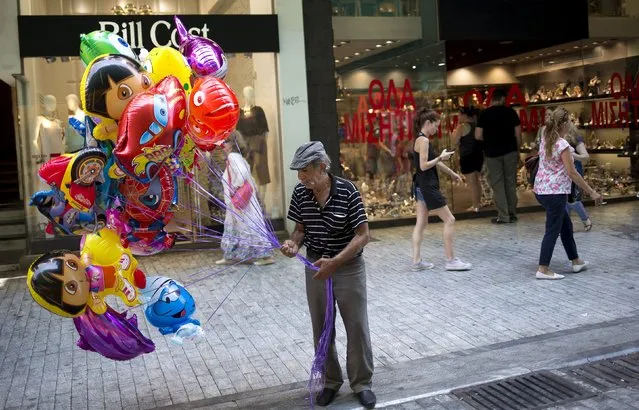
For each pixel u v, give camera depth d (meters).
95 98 4.16
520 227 11.81
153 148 4.19
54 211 4.40
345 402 4.86
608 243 9.90
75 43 10.20
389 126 12.31
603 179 14.10
